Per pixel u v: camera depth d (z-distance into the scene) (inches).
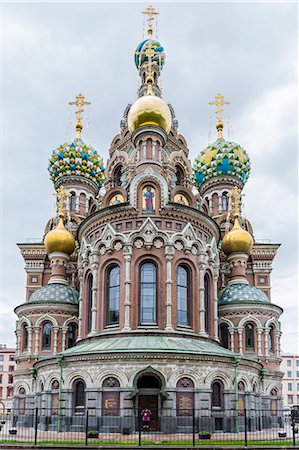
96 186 3093.0
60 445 1239.5
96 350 1632.6
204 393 1606.8
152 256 1882.4
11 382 5516.7
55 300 2258.9
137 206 1929.1
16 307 2336.4
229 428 1636.3
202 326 1892.2
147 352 1590.8
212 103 3206.2
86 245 2017.7
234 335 2235.5
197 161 3075.8
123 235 1893.5
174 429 1541.6
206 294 2014.0
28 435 1582.2
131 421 1537.9
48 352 2210.9
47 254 2586.1
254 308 2250.2
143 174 1959.9
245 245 2412.6
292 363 5920.3
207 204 2957.7
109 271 1930.4
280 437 1562.5
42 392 1769.2
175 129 2640.3
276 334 2289.6
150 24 2815.0
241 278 2396.7
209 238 2062.0
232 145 3016.7
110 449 1197.7
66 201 2965.1
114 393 1583.4
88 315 1990.7
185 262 1921.8
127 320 1798.7
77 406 1635.1
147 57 2677.2
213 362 1662.2
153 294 1861.5
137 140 2162.9
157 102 2171.5
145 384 1627.7
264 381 2175.2
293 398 5821.9
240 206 2940.5
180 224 1951.3
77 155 3024.1
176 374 1596.9
